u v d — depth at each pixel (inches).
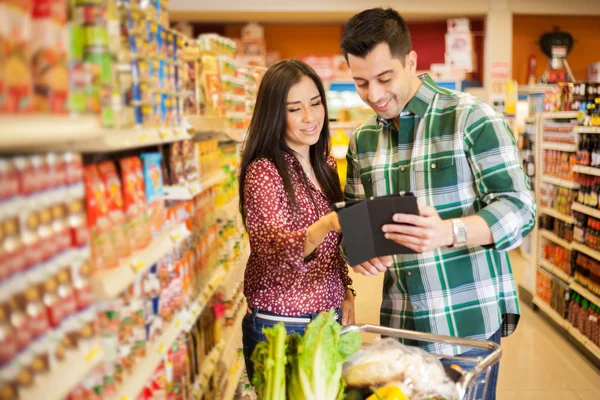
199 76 113.3
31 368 44.5
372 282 283.9
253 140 95.9
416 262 89.6
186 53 105.0
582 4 399.9
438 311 89.3
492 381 86.0
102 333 64.2
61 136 43.8
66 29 52.0
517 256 333.7
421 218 72.1
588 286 195.2
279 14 405.1
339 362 72.8
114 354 64.7
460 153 86.6
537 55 436.8
